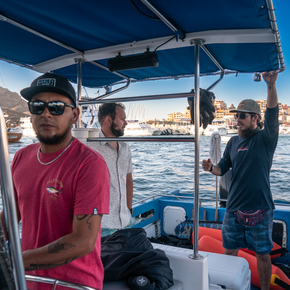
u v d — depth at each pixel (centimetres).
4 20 190
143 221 357
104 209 113
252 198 252
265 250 248
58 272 117
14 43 236
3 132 59
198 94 181
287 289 260
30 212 123
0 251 53
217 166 288
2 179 59
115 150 235
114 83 371
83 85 375
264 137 254
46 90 122
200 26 193
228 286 192
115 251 184
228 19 180
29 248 123
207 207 370
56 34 216
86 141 212
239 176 262
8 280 55
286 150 4625
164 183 1617
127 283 170
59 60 265
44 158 124
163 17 175
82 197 111
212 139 335
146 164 2592
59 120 121
